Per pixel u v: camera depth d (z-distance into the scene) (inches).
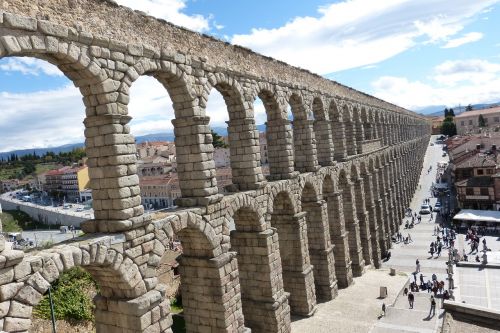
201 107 1083.3
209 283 1074.1
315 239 1731.1
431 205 4475.9
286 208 1507.1
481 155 4040.4
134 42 892.0
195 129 1058.1
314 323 1480.1
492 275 2060.8
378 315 1598.2
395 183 3646.7
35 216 5295.3
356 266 2133.4
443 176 5447.8
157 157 6786.4
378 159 2869.1
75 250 718.5
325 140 1886.1
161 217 933.2
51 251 698.8
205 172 1058.1
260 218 1278.3
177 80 1030.4
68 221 4596.5
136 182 858.1
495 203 3602.4
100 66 807.7
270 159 1519.4
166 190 5049.2
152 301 844.0
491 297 1801.2
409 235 3272.6
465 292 1893.5
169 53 980.6
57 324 1505.9
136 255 840.9
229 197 1151.0
